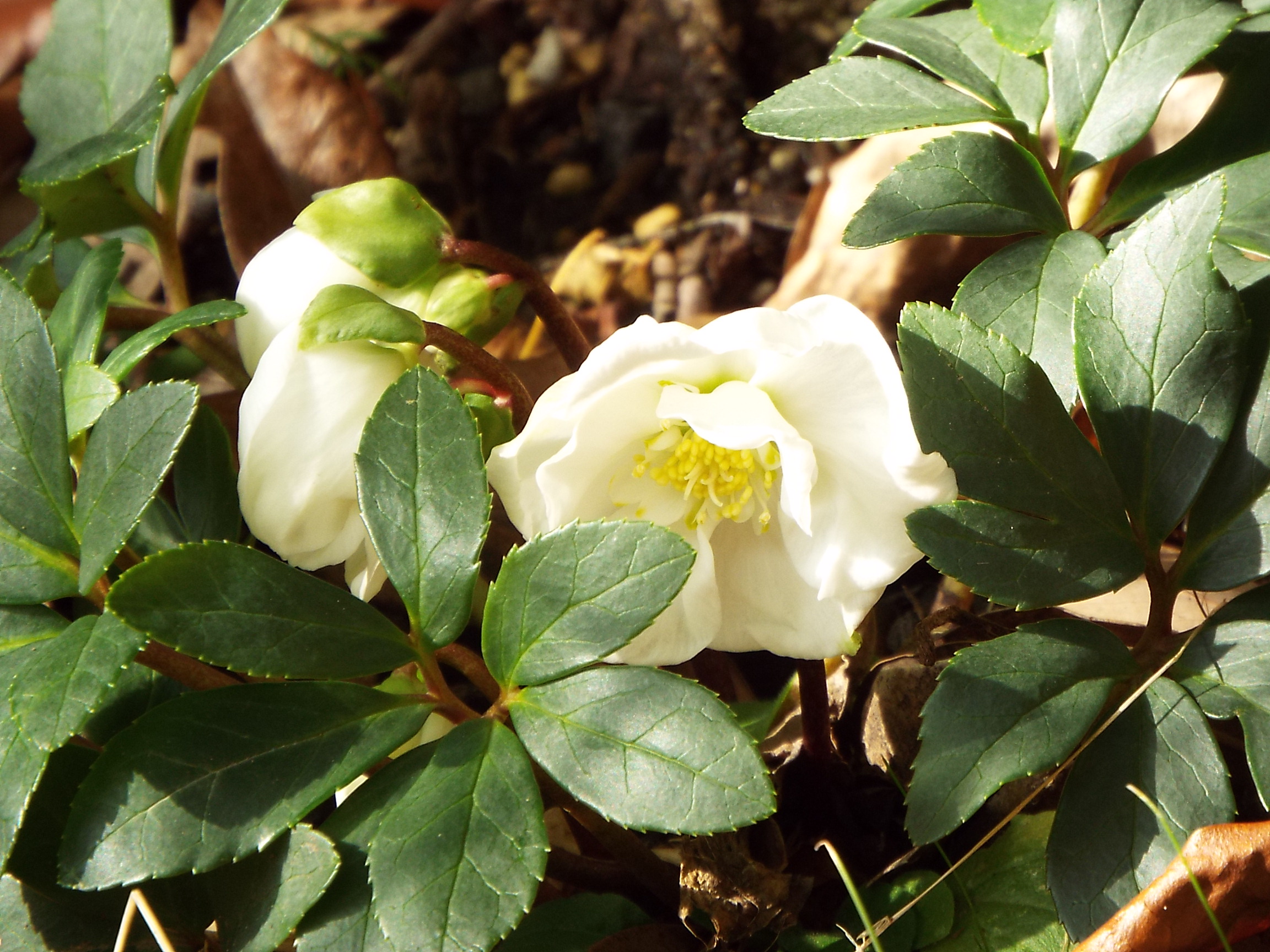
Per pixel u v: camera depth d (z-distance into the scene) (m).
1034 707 0.30
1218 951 0.31
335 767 0.30
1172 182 0.35
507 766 0.30
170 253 0.41
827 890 0.35
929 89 0.35
